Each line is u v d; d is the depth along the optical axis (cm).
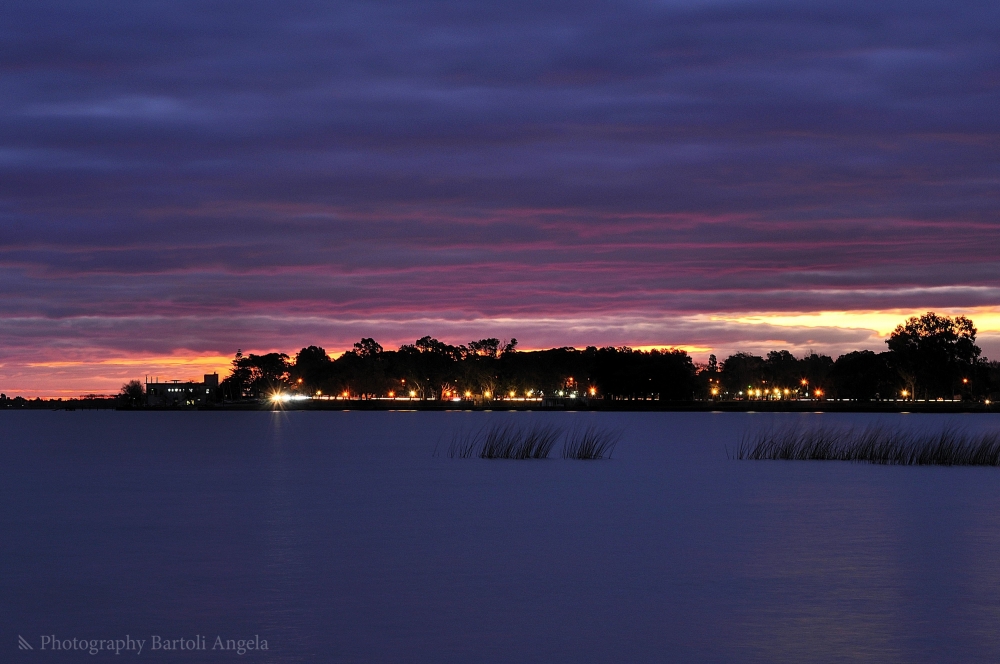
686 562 2609
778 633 1912
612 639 1878
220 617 2052
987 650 1797
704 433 11650
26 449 8581
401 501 4012
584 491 4366
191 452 7956
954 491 4253
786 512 3588
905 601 2161
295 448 8444
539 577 2427
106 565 2608
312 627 1972
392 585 2342
